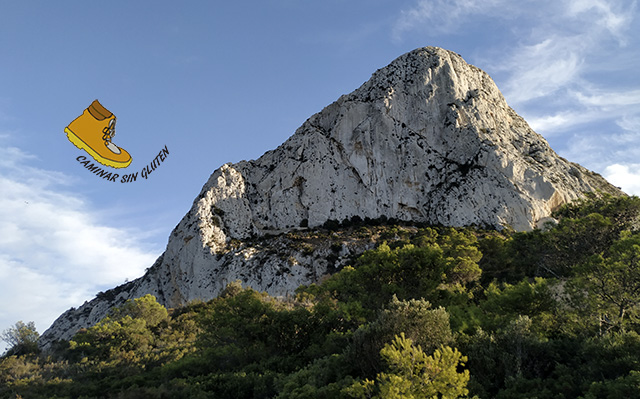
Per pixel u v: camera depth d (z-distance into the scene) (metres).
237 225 97.62
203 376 30.30
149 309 62.47
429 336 21.38
